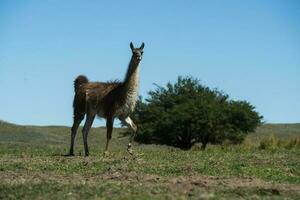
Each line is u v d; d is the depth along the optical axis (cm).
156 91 5994
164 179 1858
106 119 2730
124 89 2673
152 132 5769
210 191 1634
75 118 2828
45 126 9456
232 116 5841
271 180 1912
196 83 6075
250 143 4544
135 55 2658
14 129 7381
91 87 2769
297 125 10438
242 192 1631
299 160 2561
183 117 5653
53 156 2698
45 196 1574
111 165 2231
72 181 1825
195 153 3031
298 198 1579
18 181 1833
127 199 1503
